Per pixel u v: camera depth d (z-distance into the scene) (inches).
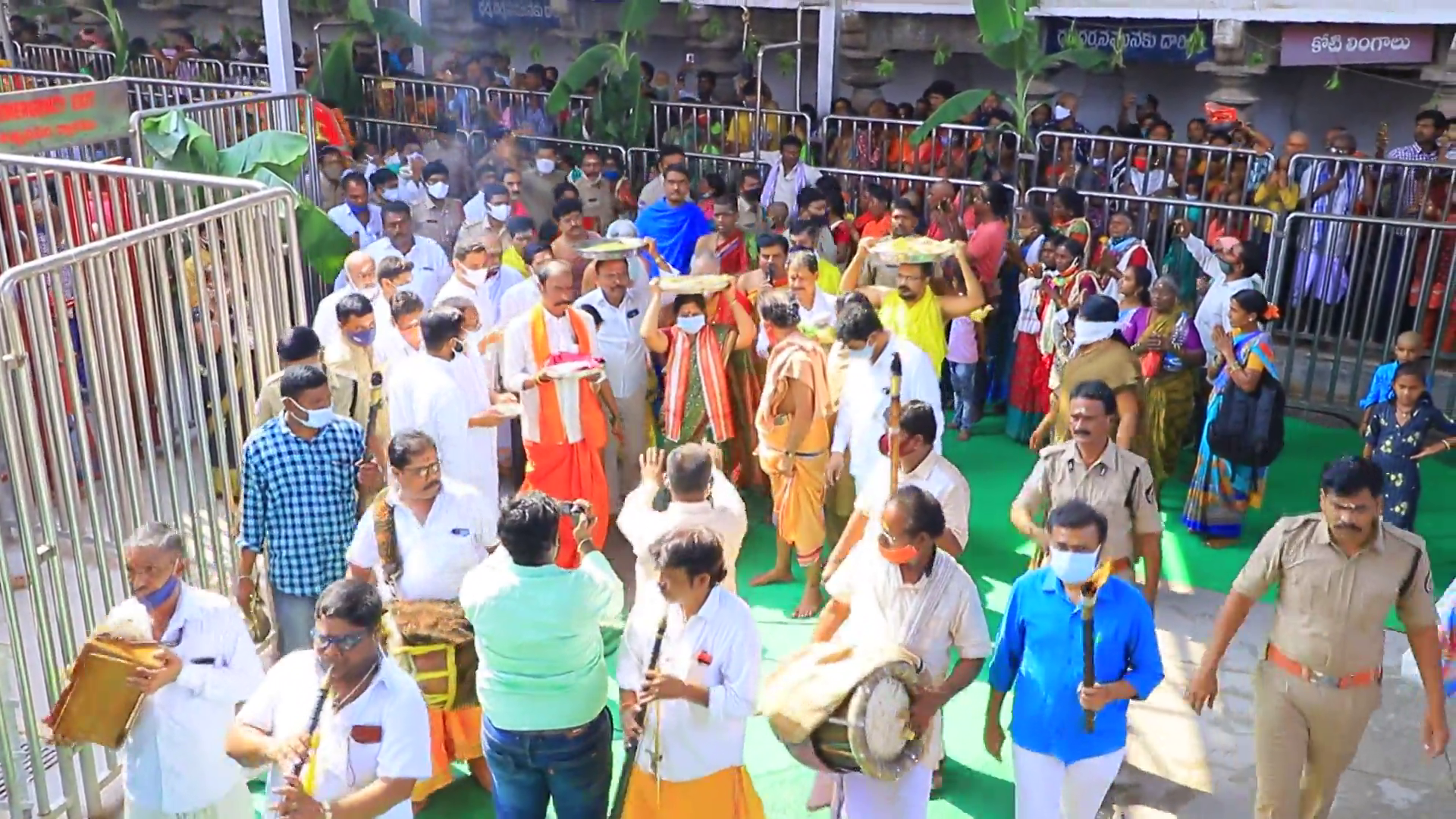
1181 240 348.5
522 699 147.6
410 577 176.4
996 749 164.1
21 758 176.2
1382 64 434.0
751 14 553.0
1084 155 427.8
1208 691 162.7
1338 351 346.6
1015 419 331.6
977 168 430.9
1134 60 482.9
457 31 631.8
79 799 172.6
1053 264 289.9
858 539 186.4
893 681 146.6
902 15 523.2
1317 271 360.5
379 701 128.0
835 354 234.8
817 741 146.3
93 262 174.1
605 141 477.7
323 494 187.3
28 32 699.4
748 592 252.5
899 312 269.9
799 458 231.3
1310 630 154.6
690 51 578.2
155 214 225.6
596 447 249.8
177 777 149.6
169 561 145.0
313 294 343.3
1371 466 148.0
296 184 376.2
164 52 631.2
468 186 452.8
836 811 164.6
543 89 521.3
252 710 134.3
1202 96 492.1
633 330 274.8
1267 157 377.4
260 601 197.8
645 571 181.9
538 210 410.3
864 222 369.7
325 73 506.6
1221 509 272.7
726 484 188.7
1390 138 461.7
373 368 224.8
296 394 181.9
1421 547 150.9
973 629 155.3
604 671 154.1
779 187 411.5
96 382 173.8
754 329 267.7
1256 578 158.9
